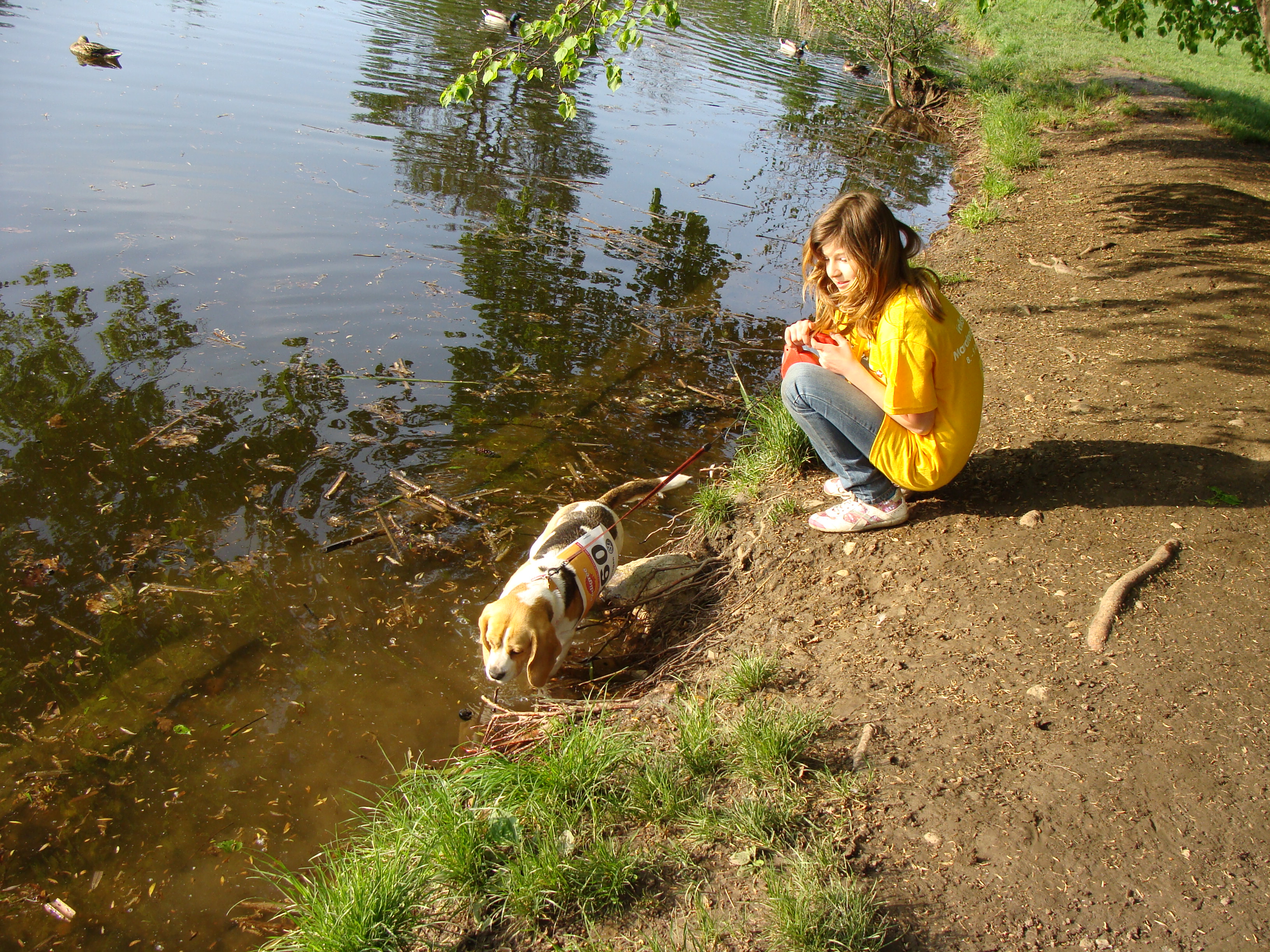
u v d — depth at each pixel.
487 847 2.55
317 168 8.69
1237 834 2.39
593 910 2.36
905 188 10.61
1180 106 13.44
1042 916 2.22
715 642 3.59
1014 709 2.85
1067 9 23.50
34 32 11.53
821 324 3.72
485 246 7.67
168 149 8.53
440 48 13.18
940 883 2.32
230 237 7.07
